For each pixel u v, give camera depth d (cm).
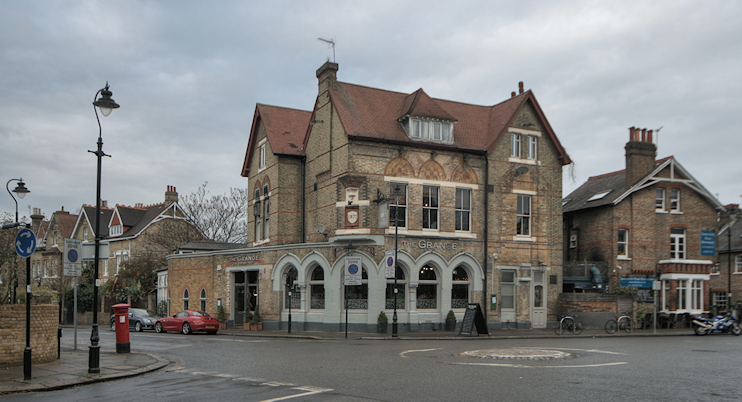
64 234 6181
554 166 3325
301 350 1908
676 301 3600
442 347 2019
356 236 2800
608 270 3575
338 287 2844
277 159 3319
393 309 2786
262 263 3186
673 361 1562
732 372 1342
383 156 2903
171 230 5250
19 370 1429
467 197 3089
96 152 1544
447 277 2959
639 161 3675
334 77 3088
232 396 1055
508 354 1706
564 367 1415
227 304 3434
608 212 3628
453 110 3334
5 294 2598
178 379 1300
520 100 3231
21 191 1953
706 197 3800
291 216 3306
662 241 3681
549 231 3269
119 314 1833
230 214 5559
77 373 1375
